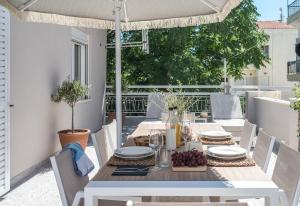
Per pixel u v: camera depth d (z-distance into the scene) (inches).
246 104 355.6
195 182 73.3
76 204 77.9
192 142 100.9
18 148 177.2
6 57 152.9
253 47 557.6
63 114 250.8
